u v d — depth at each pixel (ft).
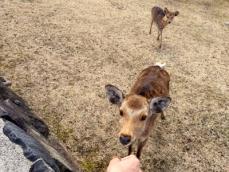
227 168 3.93
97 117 4.29
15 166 2.08
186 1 8.36
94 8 7.04
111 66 5.31
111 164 1.16
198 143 4.19
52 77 4.81
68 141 3.88
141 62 5.56
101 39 5.96
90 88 4.75
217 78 5.51
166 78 3.78
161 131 4.25
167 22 5.93
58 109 4.29
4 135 2.27
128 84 4.99
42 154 2.23
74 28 6.13
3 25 5.78
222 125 4.52
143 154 3.88
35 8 6.52
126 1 7.70
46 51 5.35
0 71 4.73
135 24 6.72
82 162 3.67
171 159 3.90
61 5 6.85
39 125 3.34
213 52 6.25
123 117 2.92
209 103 4.87
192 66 5.72
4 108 2.70
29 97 4.39
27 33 5.70
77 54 5.43
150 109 3.04
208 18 7.65
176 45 6.27
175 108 4.66
